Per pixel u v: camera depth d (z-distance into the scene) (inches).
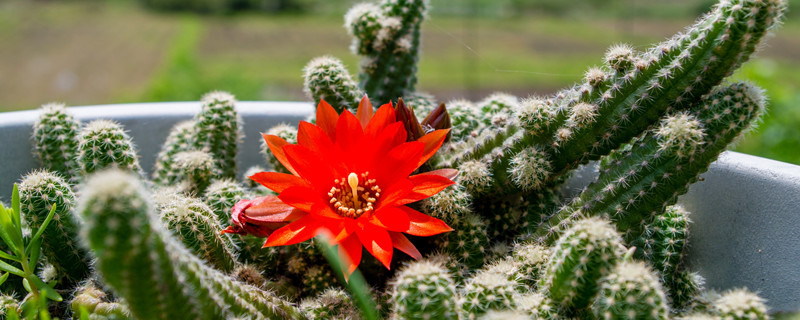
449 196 13.3
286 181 12.9
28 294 13.3
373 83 15.8
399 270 13.3
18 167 15.5
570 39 65.1
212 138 15.2
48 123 14.7
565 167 13.7
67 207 13.1
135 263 10.6
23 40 71.4
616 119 13.2
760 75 27.0
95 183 10.5
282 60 58.2
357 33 15.5
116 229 10.4
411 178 12.9
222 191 14.1
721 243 14.3
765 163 14.1
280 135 14.8
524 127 13.5
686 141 12.6
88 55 63.2
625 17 77.5
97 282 13.1
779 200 13.9
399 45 15.4
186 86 46.7
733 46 12.6
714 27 12.6
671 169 12.8
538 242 13.4
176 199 13.3
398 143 13.1
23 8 93.0
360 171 13.0
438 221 12.6
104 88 50.6
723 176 14.3
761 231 14.0
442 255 13.2
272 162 14.9
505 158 13.7
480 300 12.1
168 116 16.5
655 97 13.0
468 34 67.9
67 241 13.2
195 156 14.7
